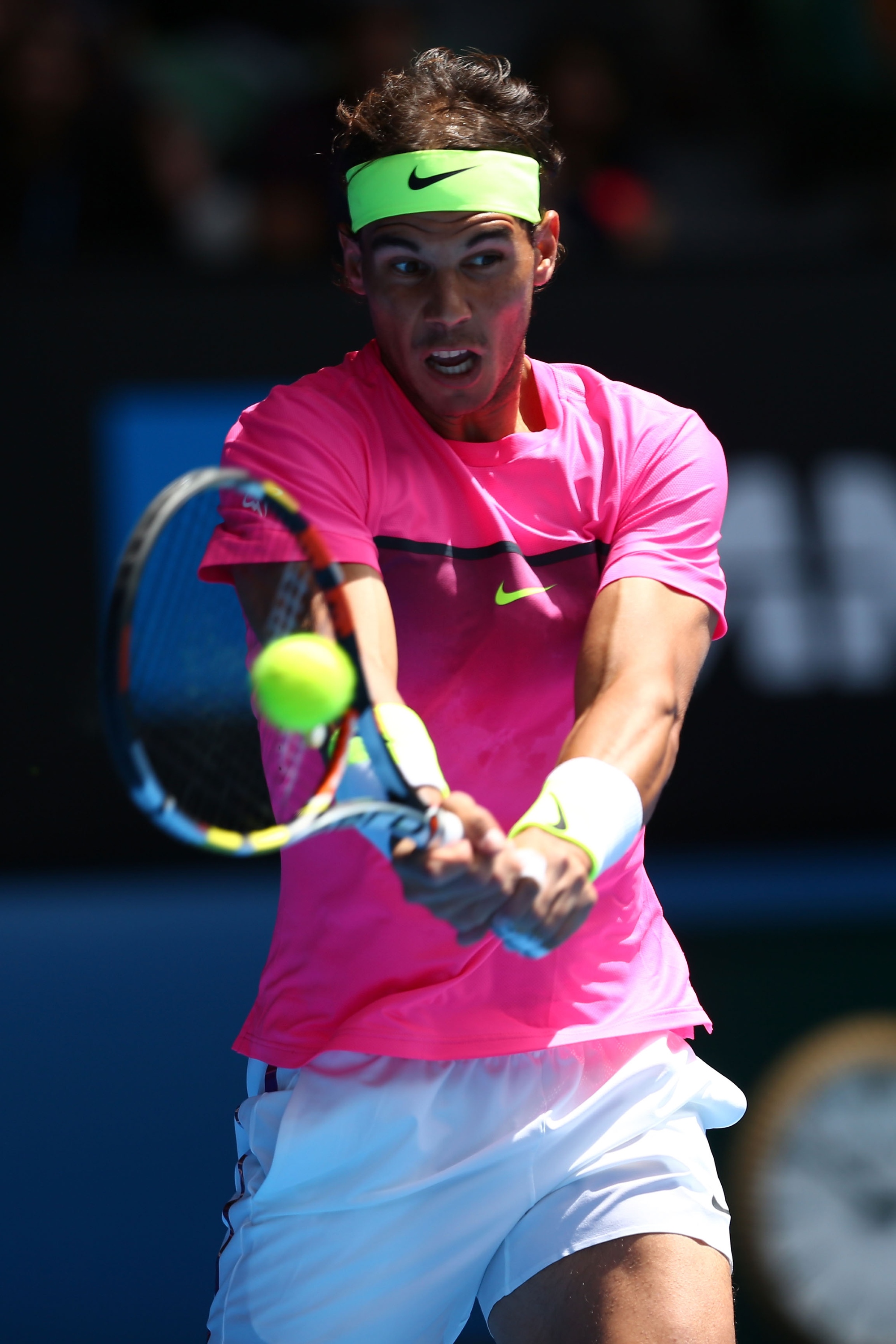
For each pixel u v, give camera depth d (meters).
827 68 24.80
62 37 20.91
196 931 17.27
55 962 16.81
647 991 8.33
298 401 8.12
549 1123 8.01
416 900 6.70
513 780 8.24
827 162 24.69
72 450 17.88
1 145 20.77
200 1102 15.85
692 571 8.12
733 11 25.89
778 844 18.88
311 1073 8.13
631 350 18.80
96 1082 15.89
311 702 6.75
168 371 18.02
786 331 18.95
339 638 7.11
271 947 8.53
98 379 17.91
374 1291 8.17
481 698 8.16
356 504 8.00
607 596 7.96
